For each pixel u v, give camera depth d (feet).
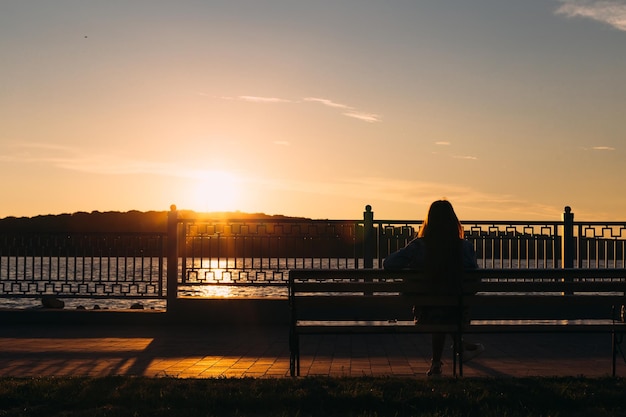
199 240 49.01
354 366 30.35
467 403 20.95
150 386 23.62
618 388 22.86
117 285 49.08
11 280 49.73
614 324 26.12
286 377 25.59
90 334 42.73
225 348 36.47
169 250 48.39
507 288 26.11
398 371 28.94
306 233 49.16
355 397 21.29
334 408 20.81
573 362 31.30
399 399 21.27
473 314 46.93
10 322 48.21
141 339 40.24
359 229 49.29
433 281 25.66
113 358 32.86
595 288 26.27
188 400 21.43
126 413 20.06
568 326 25.84
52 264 49.57
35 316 48.16
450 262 25.58
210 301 47.75
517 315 46.91
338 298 25.86
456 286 25.64
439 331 25.50
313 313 47.50
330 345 37.63
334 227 49.29
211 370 29.27
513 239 49.85
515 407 20.67
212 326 46.80
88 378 25.16
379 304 25.84
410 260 26.17
